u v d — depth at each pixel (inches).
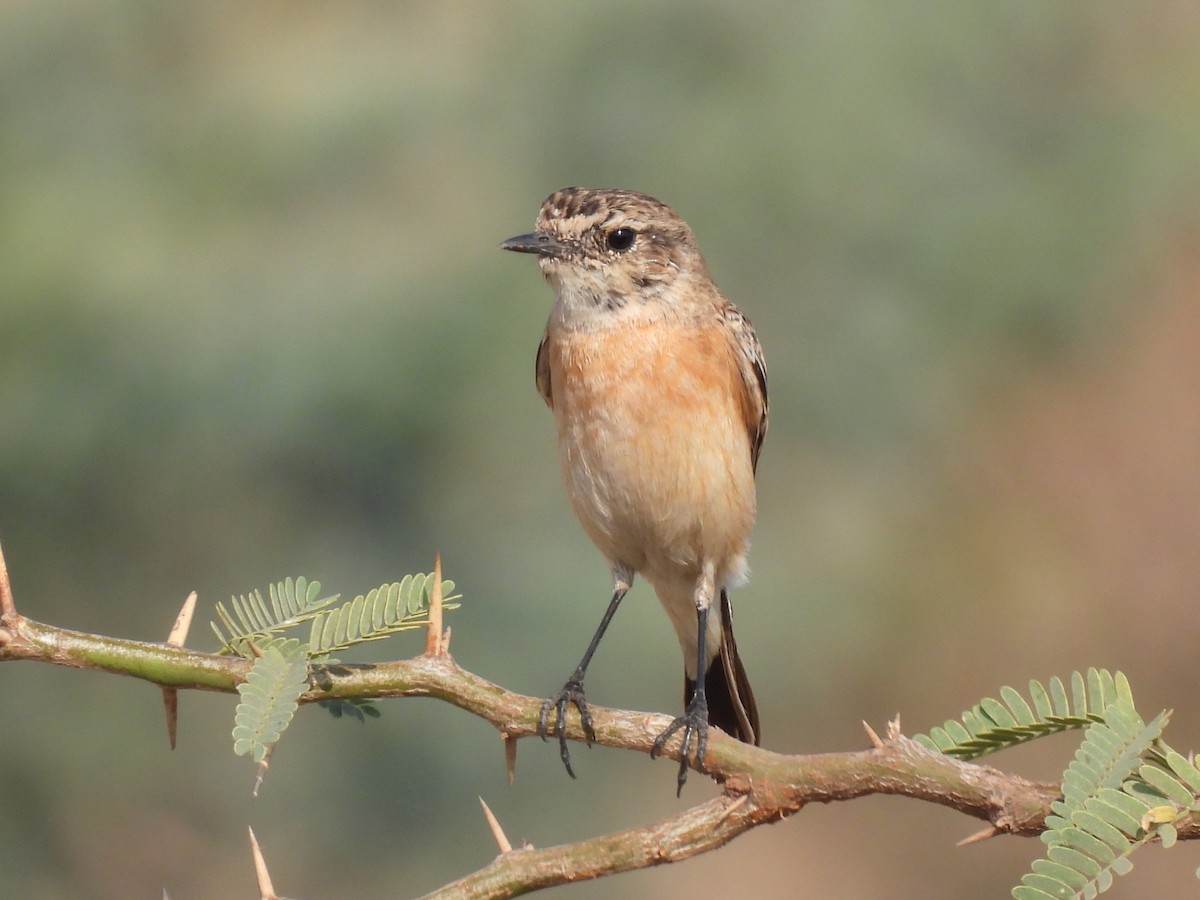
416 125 559.8
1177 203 649.6
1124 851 157.9
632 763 617.6
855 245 570.6
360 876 521.3
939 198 568.7
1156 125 609.9
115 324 508.7
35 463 497.4
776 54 565.6
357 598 195.8
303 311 519.5
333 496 514.9
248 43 581.0
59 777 507.5
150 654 187.3
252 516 518.6
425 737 516.4
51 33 560.1
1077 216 594.9
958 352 615.8
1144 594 721.6
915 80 576.4
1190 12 634.2
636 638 506.0
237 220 546.3
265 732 175.3
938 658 695.1
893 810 735.7
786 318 574.6
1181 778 160.1
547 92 566.6
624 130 560.1
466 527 519.5
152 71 572.1
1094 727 166.6
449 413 512.7
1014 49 604.4
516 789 525.3
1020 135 601.3
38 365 502.0
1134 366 717.9
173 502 513.3
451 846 522.3
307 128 554.3
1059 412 713.6
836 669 665.6
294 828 522.6
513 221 552.1
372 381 504.7
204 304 518.6
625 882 644.7
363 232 547.2
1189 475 720.3
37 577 510.0
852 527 614.9
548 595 506.0
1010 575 704.4
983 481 698.2
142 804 517.3
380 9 588.1
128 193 536.4
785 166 557.6
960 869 714.8
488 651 498.3
